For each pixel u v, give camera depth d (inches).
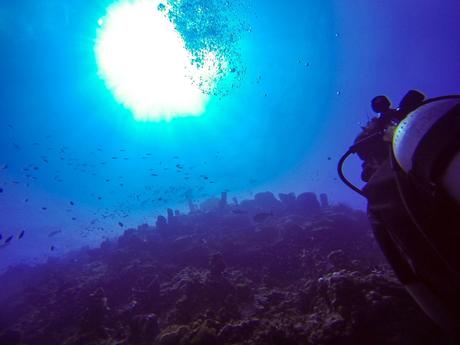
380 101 45.9
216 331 231.1
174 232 544.4
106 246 598.2
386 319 186.2
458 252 26.5
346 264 279.7
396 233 35.9
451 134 26.7
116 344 257.3
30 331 356.5
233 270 384.8
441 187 26.6
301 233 449.7
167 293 318.0
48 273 559.8
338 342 185.2
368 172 46.9
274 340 205.2
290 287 334.6
